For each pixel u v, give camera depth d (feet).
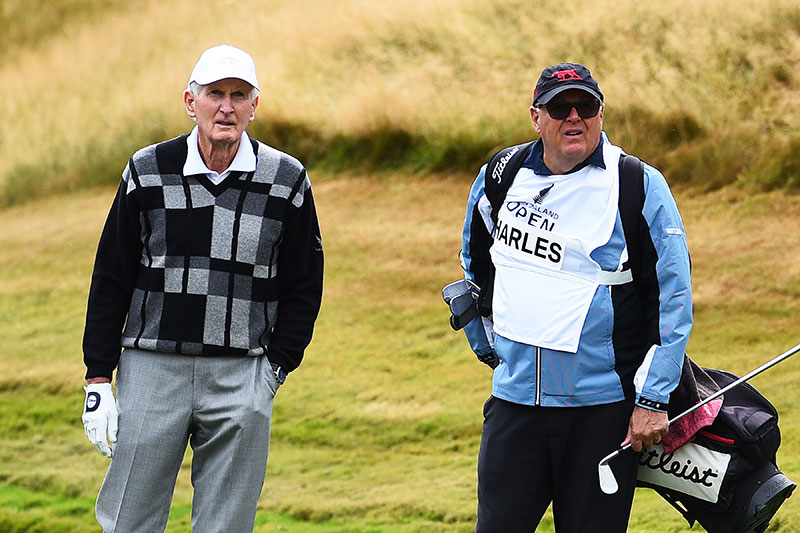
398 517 64.85
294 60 160.76
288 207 42.96
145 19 209.56
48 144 171.22
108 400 42.80
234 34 186.39
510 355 40.34
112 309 43.14
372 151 136.26
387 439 79.77
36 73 202.08
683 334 38.06
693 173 111.65
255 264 42.70
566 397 39.45
